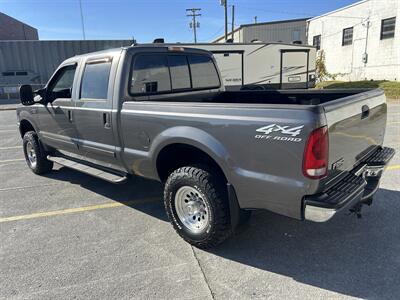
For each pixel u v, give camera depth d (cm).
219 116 310
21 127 651
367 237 363
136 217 439
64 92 511
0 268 334
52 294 292
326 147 264
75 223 429
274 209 295
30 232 408
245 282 300
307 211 273
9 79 2511
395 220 396
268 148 281
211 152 318
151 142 374
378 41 2286
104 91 425
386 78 2255
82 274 319
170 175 362
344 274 304
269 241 365
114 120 411
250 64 1520
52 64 2525
